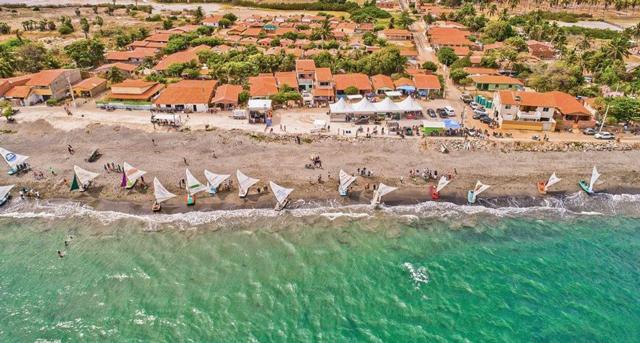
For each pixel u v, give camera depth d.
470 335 46.59
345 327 47.34
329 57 137.38
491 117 100.88
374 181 74.69
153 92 111.12
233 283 53.25
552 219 66.38
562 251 59.66
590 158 82.44
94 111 102.88
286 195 66.56
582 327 47.59
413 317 48.88
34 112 101.88
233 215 65.88
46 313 49.06
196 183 67.56
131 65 138.25
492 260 57.84
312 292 52.00
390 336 46.31
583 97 111.12
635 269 56.38
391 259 57.69
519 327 47.59
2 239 61.12
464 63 138.88
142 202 69.19
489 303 50.81
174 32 182.62
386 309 49.84
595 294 52.22
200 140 87.25
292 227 63.47
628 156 83.12
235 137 88.25
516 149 84.94
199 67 134.38
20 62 131.00
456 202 69.75
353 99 110.56
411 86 116.12
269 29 191.00
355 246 59.97
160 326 47.22
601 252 59.53
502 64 139.00
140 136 89.25
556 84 116.81
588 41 162.88
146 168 77.81
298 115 101.69
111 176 75.50
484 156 82.56
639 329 47.38
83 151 84.00
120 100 107.12
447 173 77.19
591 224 65.38
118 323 47.66
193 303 50.25
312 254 58.28
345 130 92.56
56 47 161.88
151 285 52.88
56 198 70.19
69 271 55.25
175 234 62.00
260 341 45.50
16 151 83.88
